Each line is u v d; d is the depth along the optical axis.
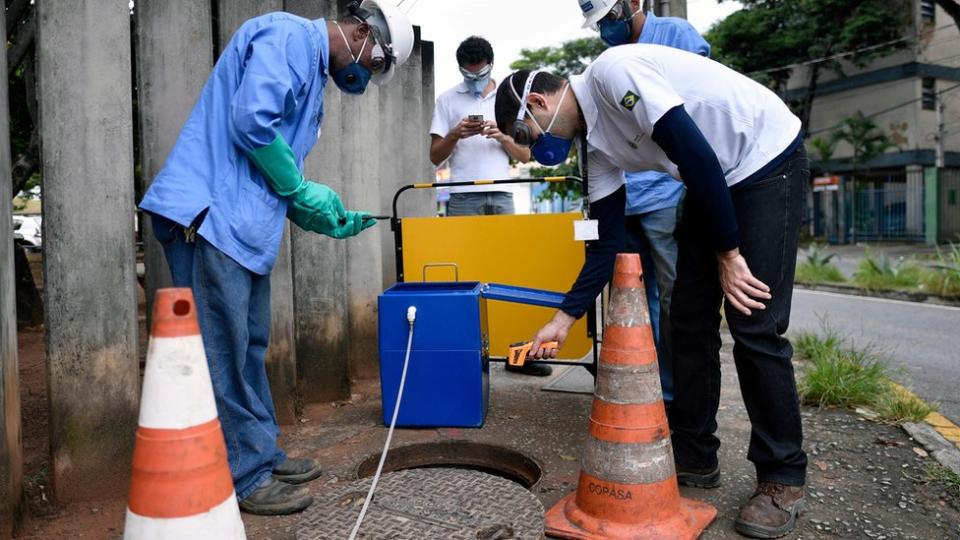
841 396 3.40
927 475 2.53
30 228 18.38
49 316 2.29
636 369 2.03
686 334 2.38
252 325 2.40
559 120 2.35
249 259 2.17
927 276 9.38
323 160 3.41
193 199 2.08
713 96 2.10
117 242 2.38
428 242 3.54
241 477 2.22
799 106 24.12
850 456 2.74
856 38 21.44
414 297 3.02
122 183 2.38
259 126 2.04
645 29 3.13
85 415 2.37
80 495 2.38
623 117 2.15
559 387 3.71
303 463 2.54
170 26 2.74
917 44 21.20
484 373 3.14
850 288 9.98
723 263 2.12
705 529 2.14
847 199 22.67
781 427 2.15
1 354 2.01
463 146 4.41
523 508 2.09
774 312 2.14
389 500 2.14
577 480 2.49
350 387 3.62
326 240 3.46
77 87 2.28
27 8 4.07
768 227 2.12
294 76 2.18
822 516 2.23
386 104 4.55
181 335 1.39
